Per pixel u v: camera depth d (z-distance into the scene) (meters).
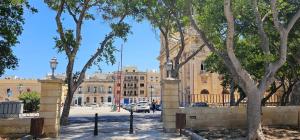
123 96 128.88
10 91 85.44
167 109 17.45
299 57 19.66
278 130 18.53
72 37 22.19
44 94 15.59
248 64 22.36
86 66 23.44
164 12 23.55
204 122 19.16
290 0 17.72
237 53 20.84
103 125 21.44
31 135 14.62
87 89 123.81
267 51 15.25
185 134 16.20
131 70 131.25
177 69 25.31
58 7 22.39
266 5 18.28
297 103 24.19
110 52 24.52
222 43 16.75
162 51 75.69
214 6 16.84
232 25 13.80
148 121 25.02
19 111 25.88
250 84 14.79
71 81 22.50
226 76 31.91
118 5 24.73
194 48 58.38
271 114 20.20
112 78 127.69
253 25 19.05
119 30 24.20
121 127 19.97
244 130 18.31
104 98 124.94
